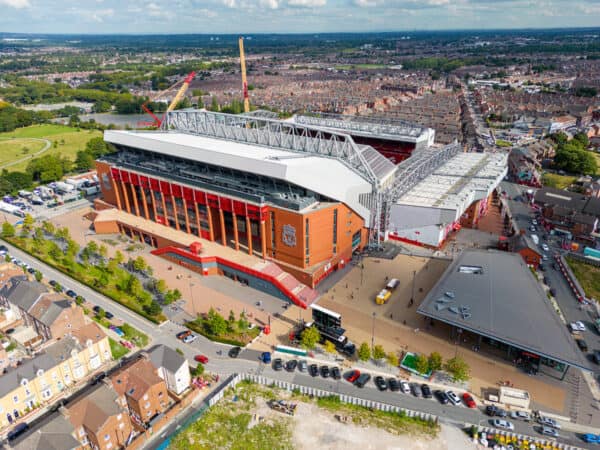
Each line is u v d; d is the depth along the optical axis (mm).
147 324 112500
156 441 79812
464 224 168250
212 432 81812
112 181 170750
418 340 104812
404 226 151875
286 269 127938
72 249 145875
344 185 131750
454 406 86375
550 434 79625
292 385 91438
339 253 135625
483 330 95562
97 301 123062
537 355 92938
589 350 100938
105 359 99188
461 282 113375
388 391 90562
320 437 80688
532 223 170000
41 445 69688
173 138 165000
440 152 194625
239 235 147625
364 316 114062
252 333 107812
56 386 91062
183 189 144125
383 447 78562
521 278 115125
